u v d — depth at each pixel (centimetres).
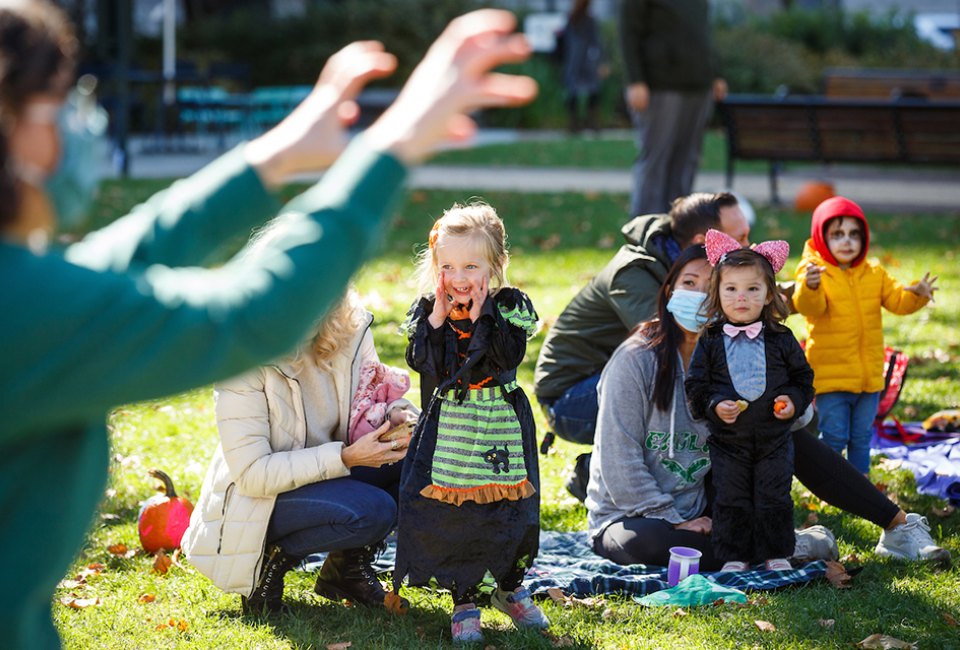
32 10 170
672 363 550
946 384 869
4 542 179
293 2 3559
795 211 1702
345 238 172
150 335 164
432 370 461
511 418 462
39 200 170
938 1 4288
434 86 173
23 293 163
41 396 164
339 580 512
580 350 638
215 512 479
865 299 659
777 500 526
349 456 475
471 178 2086
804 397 520
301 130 188
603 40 3297
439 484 455
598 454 568
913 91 2389
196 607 506
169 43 2461
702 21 1288
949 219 1622
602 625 484
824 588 522
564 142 2722
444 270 455
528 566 478
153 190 1812
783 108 1681
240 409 470
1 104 165
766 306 530
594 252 1403
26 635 185
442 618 500
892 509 568
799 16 3766
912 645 458
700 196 611
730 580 524
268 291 169
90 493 191
